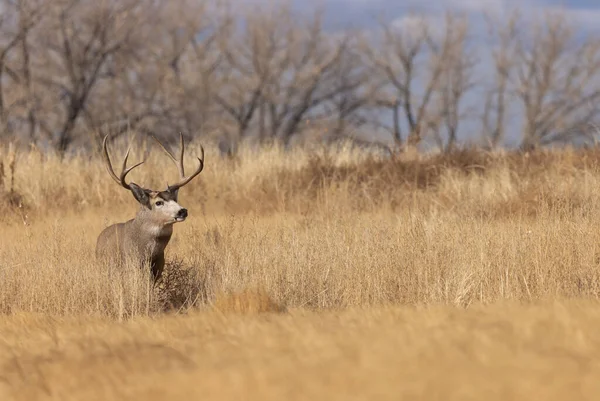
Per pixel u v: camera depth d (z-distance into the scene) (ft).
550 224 114.11
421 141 223.30
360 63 634.02
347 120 606.96
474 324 27.12
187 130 545.44
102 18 513.04
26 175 212.43
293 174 203.92
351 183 193.26
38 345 32.99
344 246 110.93
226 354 26.50
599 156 189.98
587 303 31.14
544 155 202.59
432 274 98.37
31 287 99.30
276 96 599.16
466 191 175.83
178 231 150.51
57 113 501.15
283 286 96.37
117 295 95.40
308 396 21.39
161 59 554.87
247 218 160.86
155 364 26.32
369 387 21.35
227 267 100.99
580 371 21.35
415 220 123.34
